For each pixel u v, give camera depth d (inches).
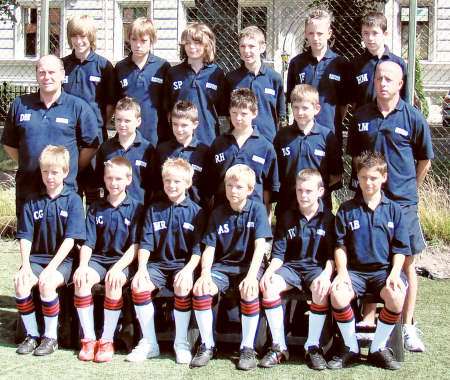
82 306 168.6
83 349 165.9
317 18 200.7
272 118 203.6
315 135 185.8
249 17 731.4
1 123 542.3
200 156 187.6
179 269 174.4
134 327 174.2
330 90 201.8
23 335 175.6
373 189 167.3
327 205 188.9
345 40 433.1
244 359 160.2
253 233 172.4
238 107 181.9
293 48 737.0
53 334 171.2
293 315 176.7
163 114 206.2
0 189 339.3
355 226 167.9
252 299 162.7
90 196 200.8
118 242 177.2
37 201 178.1
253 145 184.2
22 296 170.7
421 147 179.2
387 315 160.6
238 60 466.0
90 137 190.5
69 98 189.3
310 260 171.5
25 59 908.0
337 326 167.6
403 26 778.8
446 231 272.7
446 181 309.4
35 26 920.3
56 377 152.3
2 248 285.7
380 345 161.9
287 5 731.4
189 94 201.0
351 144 184.7
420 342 173.3
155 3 842.8
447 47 810.8
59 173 176.6
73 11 859.4
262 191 185.5
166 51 845.8
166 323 178.7
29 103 189.2
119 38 856.9
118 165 176.9
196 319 165.5
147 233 174.9
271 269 168.9
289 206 185.9
